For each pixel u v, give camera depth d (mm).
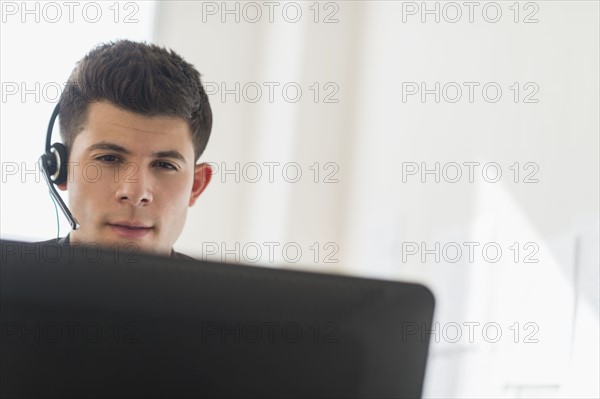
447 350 2965
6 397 925
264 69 4023
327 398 970
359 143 3836
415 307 1004
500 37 2807
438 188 3154
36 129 3592
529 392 2471
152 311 932
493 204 2770
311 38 3957
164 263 953
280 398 958
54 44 3627
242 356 949
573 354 2281
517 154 2650
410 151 3379
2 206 3551
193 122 2432
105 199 2369
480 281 2809
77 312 924
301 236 3932
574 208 2330
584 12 2354
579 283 2279
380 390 991
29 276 929
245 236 4023
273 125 4008
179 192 2428
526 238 2568
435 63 3236
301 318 965
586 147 2295
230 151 4016
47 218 3580
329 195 3943
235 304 951
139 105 2336
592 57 2305
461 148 3010
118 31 3748
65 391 924
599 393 2152
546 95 2523
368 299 991
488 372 2701
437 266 3115
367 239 3693
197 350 938
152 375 931
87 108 2348
